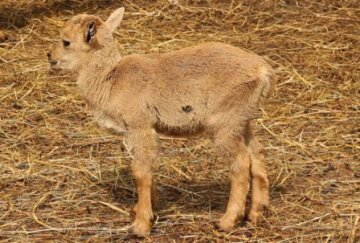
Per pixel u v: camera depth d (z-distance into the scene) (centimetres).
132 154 1086
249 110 1044
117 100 1067
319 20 1842
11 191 1206
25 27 1834
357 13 1872
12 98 1510
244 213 1098
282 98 1509
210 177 1238
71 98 1510
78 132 1389
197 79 1045
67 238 1079
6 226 1114
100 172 1254
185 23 1839
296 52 1694
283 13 1878
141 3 1930
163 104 1054
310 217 1120
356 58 1664
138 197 1113
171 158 1295
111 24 1114
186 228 1094
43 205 1170
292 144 1336
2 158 1303
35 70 1620
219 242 1058
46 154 1316
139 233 1072
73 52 1084
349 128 1394
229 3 1923
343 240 1062
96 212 1148
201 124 1057
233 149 1052
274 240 1062
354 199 1167
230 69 1038
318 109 1468
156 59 1077
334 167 1268
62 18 1884
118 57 1087
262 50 1711
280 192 1191
